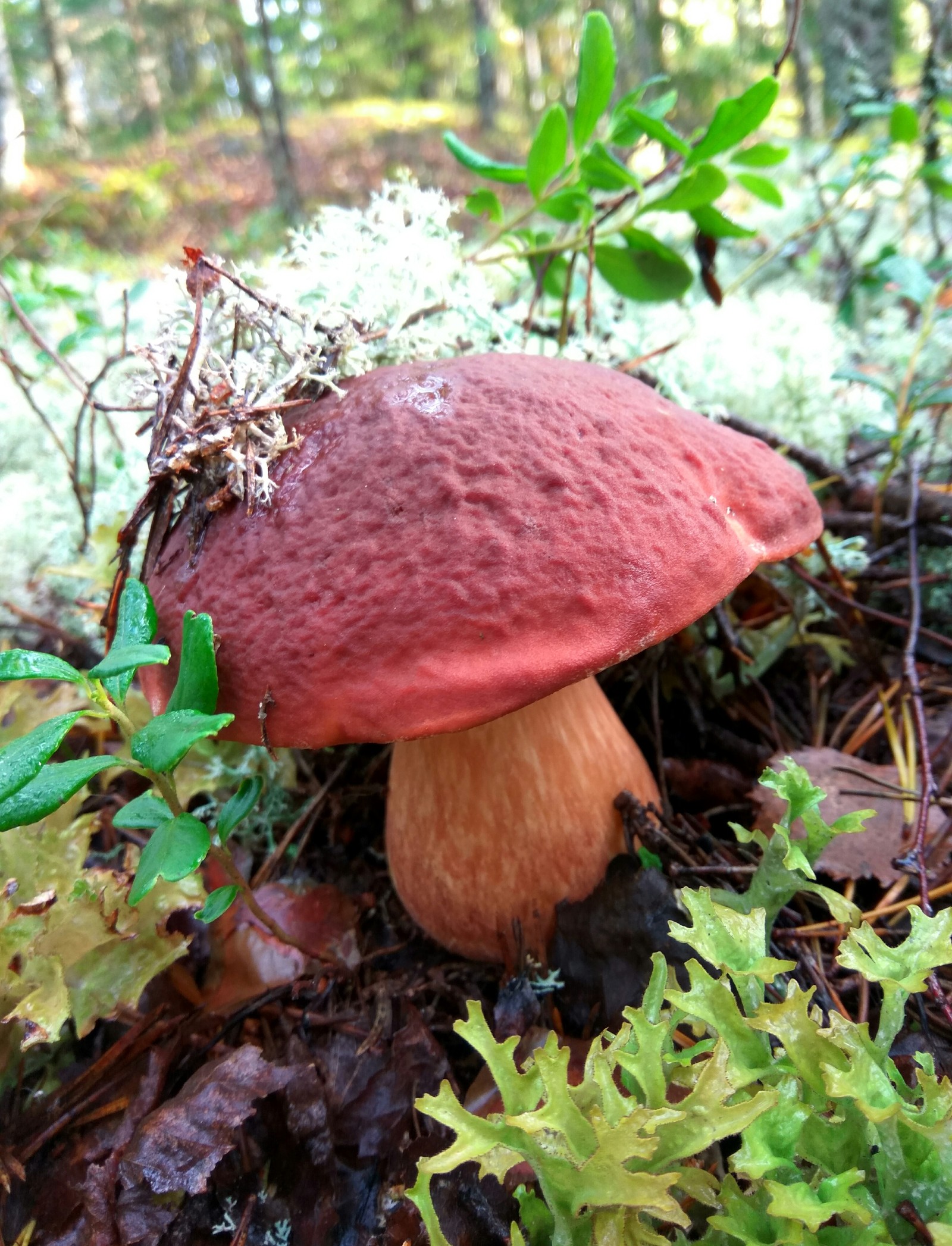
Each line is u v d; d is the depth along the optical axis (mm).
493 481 126
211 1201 130
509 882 156
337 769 197
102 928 139
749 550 142
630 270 227
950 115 278
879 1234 96
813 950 152
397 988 159
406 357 182
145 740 117
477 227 621
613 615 121
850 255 342
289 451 141
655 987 117
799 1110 102
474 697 117
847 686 213
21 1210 130
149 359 148
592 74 193
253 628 128
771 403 251
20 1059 140
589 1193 101
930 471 237
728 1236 104
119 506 227
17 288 332
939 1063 129
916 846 147
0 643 213
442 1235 107
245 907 172
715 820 189
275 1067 134
